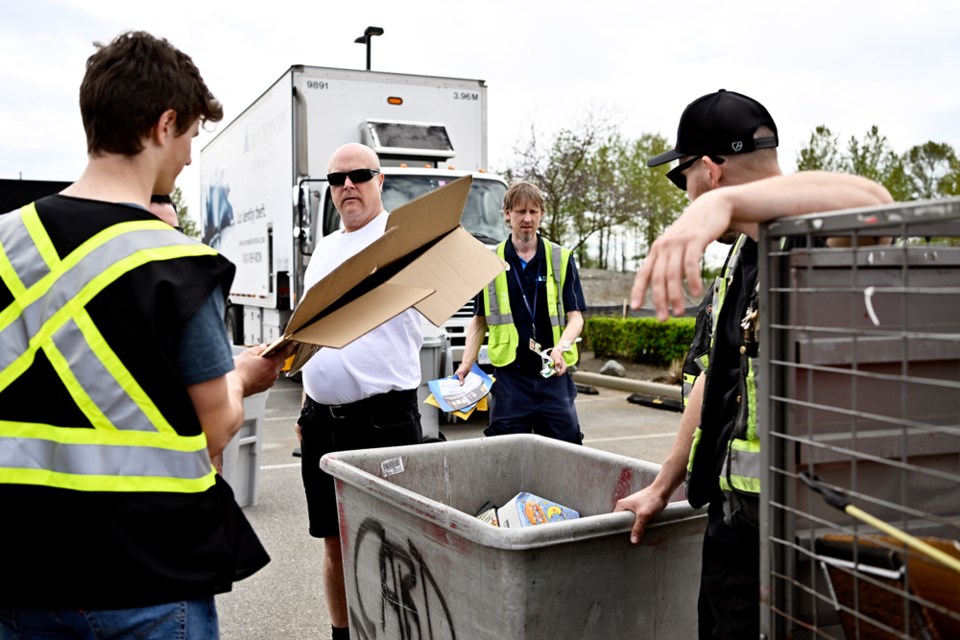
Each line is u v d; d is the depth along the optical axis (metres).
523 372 4.46
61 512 1.69
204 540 1.78
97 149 1.89
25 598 1.71
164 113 1.88
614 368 12.71
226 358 1.84
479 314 4.66
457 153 10.51
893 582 1.41
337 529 3.53
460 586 2.22
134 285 1.73
